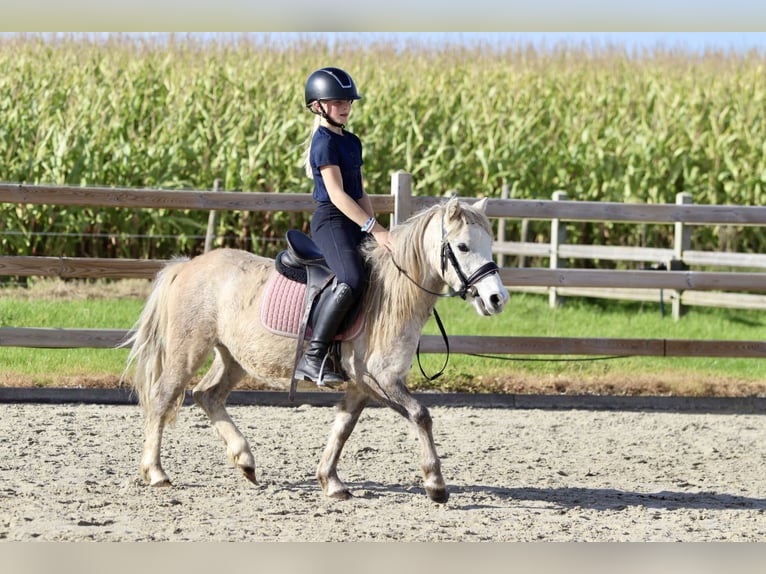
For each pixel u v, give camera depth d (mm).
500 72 27812
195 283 8477
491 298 7301
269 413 11883
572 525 7500
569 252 20000
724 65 32000
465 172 22844
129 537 6777
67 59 27250
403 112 23719
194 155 21938
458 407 12516
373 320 7777
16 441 9922
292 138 22516
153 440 8453
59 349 13883
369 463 9602
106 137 22062
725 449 10625
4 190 11805
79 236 20984
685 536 7250
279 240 21031
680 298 18688
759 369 14578
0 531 6793
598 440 10906
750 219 12648
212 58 26812
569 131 23938
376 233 7797
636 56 33281
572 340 12539
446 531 7203
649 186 23359
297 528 7172
